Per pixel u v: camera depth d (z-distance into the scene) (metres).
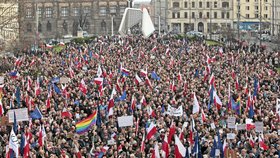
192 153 46.31
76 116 58.38
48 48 160.75
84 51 132.38
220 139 48.06
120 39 174.25
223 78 90.75
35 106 59.22
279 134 53.66
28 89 73.38
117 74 93.06
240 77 92.38
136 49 143.38
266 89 81.19
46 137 49.41
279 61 128.62
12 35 149.00
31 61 114.69
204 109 62.03
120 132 52.34
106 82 83.44
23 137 44.41
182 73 96.44
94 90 75.69
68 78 84.44
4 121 52.25
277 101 59.72
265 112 61.59
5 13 144.75
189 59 121.00
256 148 48.41
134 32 197.12
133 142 48.81
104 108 62.91
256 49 157.75
